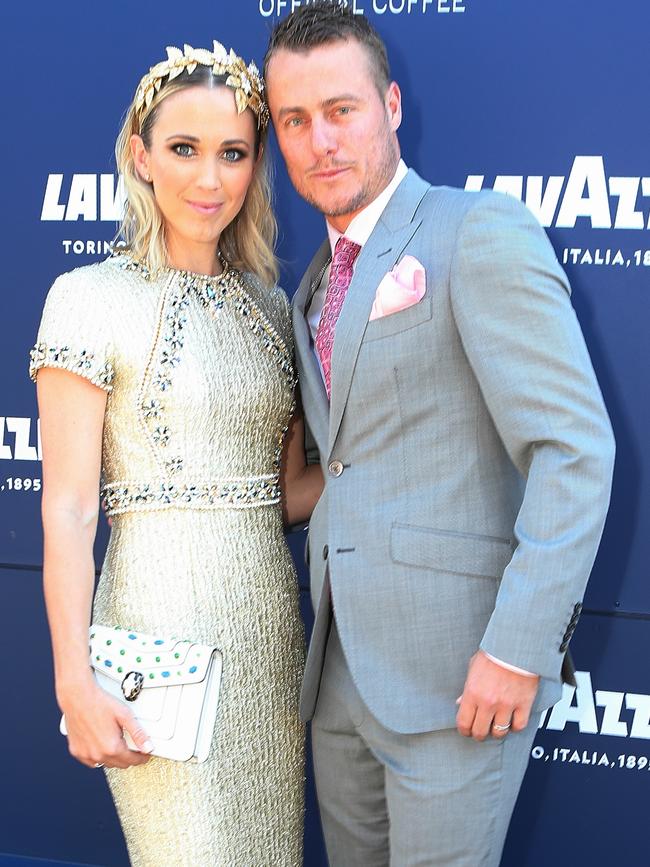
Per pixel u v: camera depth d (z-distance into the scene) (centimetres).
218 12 187
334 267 146
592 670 186
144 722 129
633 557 182
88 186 197
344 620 138
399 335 133
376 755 144
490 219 127
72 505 134
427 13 179
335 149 137
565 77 175
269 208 158
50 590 133
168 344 138
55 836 211
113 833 208
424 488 136
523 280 124
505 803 138
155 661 130
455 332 132
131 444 139
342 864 162
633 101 173
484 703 126
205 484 140
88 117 195
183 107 137
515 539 138
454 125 181
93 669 132
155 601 138
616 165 176
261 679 145
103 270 141
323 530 147
